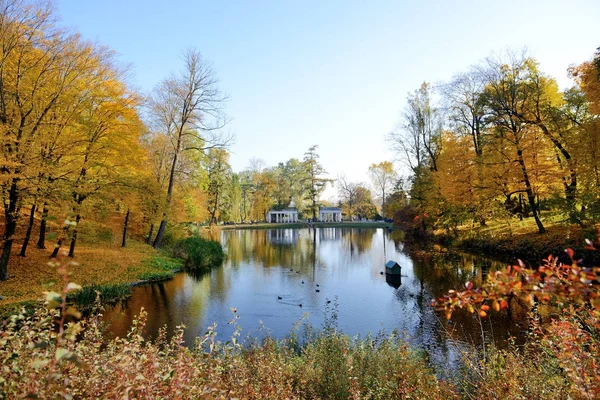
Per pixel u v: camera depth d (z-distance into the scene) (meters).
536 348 6.04
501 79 22.52
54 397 2.49
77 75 14.07
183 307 12.82
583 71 16.83
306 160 78.44
